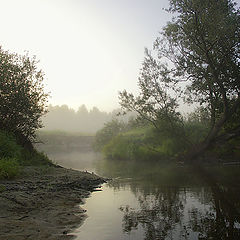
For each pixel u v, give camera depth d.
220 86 23.44
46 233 5.64
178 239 5.71
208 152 26.83
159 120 29.56
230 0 23.44
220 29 22.22
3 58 17.00
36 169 14.12
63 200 8.80
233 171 17.86
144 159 32.59
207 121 29.95
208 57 23.09
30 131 18.23
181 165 24.44
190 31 24.14
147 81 28.62
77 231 6.00
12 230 5.56
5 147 14.02
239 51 23.56
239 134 25.02
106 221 6.89
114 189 11.80
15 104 16.58
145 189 11.73
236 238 5.79
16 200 7.61
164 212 7.86
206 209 8.15
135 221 6.95
